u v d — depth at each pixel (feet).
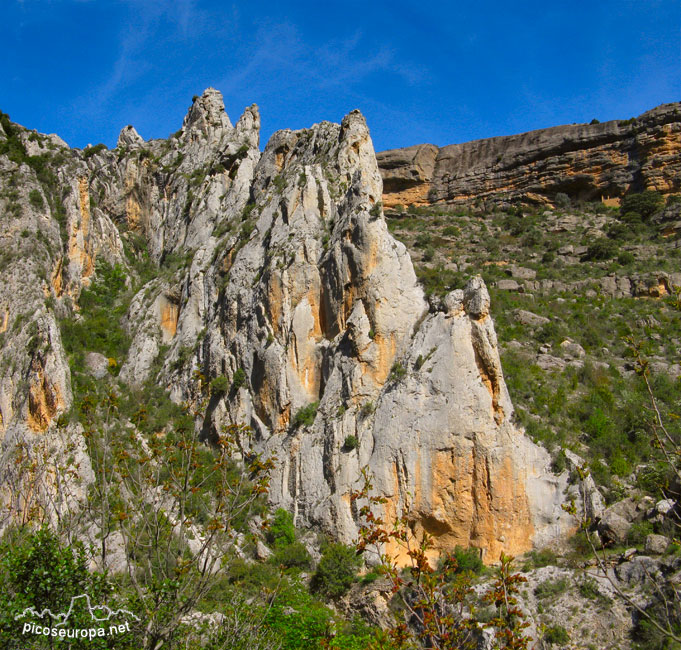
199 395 182.80
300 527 149.18
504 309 216.74
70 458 154.81
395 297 163.12
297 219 187.21
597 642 115.75
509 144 331.16
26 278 208.23
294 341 170.19
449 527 139.74
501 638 73.20
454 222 300.81
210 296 203.41
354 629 125.08
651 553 123.65
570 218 290.76
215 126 279.69
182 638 86.58
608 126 307.58
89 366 201.67
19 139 250.78
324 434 155.22
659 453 148.97
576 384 176.24
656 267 240.12
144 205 275.80
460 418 143.33
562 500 141.69
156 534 85.51
